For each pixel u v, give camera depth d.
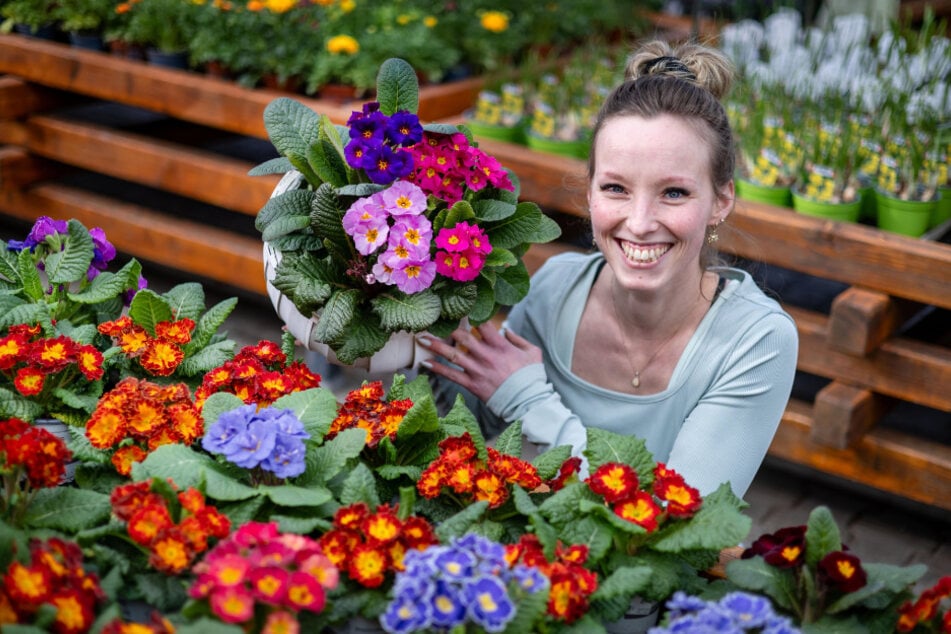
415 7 4.80
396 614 1.20
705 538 1.44
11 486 1.47
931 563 3.40
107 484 1.60
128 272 2.06
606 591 1.37
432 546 1.33
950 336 3.71
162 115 5.46
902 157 3.69
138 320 1.95
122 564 1.39
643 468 1.58
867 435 3.49
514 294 2.03
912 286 3.29
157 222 4.67
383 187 1.93
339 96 4.28
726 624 1.23
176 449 1.53
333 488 1.58
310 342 1.98
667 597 1.51
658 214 1.81
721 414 1.95
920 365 3.32
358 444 1.55
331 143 2.00
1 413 1.72
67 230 2.09
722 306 2.01
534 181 3.88
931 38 4.16
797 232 3.43
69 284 2.26
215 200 4.44
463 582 1.21
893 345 3.38
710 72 2.02
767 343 1.96
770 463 3.90
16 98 4.71
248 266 4.45
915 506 3.70
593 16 5.57
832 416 3.40
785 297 3.98
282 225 1.91
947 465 3.36
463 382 2.04
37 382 1.73
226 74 4.48
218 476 1.47
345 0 4.46
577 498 1.50
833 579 1.39
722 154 1.85
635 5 5.98
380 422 1.66
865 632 1.37
